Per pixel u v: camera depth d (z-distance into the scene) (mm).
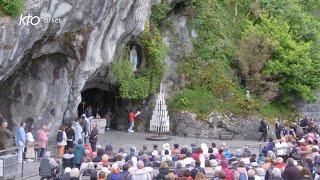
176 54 39562
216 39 40844
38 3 22344
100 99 39312
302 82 40906
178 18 40438
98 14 25844
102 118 37000
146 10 32125
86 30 26609
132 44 36906
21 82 26641
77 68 28188
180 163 17906
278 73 39812
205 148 22891
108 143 31688
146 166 18156
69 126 28016
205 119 36625
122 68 35688
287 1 43781
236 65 40500
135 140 33375
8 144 20984
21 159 22500
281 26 41094
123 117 38281
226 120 36594
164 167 17438
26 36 22281
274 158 19438
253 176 17219
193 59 39688
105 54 29297
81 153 20344
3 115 26281
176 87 38531
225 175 16516
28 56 25219
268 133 36219
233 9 43781
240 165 17578
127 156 19594
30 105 27000
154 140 33688
